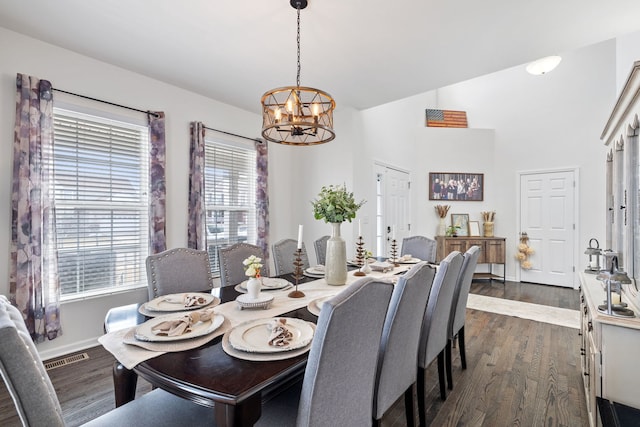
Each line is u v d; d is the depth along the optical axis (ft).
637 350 4.93
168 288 7.06
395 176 18.02
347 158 14.20
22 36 8.29
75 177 9.27
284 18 7.42
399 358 4.87
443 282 6.08
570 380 7.77
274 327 4.25
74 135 9.25
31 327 8.14
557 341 10.16
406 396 5.58
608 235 8.89
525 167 18.76
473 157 20.06
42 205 8.35
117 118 10.03
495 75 20.01
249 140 14.20
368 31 7.92
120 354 3.86
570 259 17.19
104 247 9.89
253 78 10.82
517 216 18.93
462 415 6.43
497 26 7.70
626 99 5.89
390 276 8.30
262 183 14.26
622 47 10.18
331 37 8.21
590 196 16.71
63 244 9.06
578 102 17.17
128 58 9.49
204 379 3.33
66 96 9.01
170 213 11.43
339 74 10.42
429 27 7.75
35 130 8.21
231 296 6.54
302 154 15.83
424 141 20.33
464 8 7.00
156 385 3.50
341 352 3.44
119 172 10.22
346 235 14.20
